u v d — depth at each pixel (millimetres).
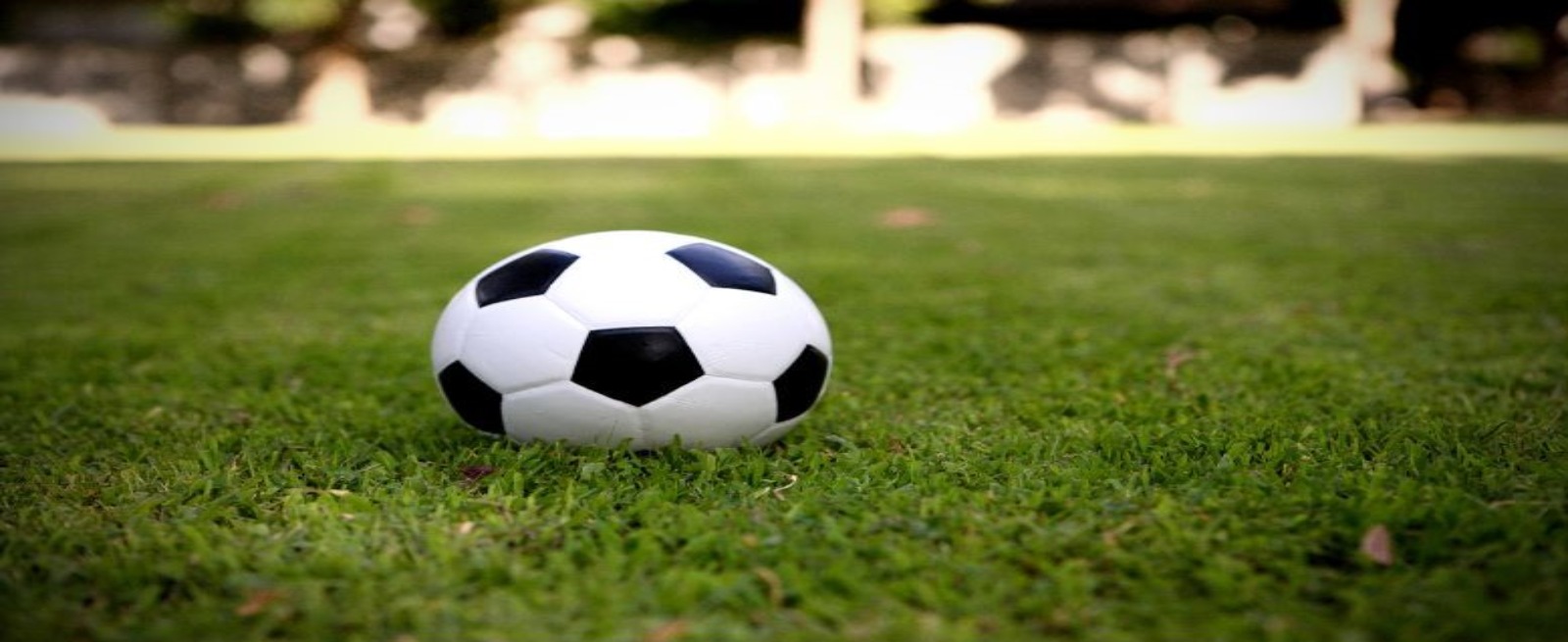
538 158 4961
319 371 1363
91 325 1602
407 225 2719
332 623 833
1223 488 992
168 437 1139
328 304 1738
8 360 1407
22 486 1021
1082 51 8148
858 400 1247
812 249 2295
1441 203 3088
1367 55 8539
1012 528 928
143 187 3707
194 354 1448
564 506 967
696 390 1023
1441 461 1028
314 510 963
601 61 8328
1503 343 1436
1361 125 7555
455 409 1082
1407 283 1827
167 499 988
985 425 1158
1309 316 1604
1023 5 9242
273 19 7730
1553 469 1014
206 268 2096
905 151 5355
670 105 8203
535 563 899
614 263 1039
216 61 8391
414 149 5648
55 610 849
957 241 2406
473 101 8336
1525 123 7414
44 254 2285
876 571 881
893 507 959
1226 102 8062
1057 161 4699
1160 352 1429
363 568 893
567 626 832
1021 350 1434
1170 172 4180
